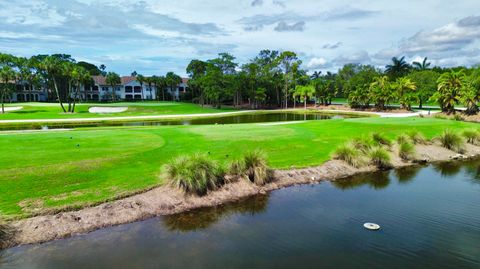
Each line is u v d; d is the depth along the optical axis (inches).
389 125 1440.7
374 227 446.3
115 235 430.0
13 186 551.8
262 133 1162.0
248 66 3966.5
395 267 345.1
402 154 900.6
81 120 2026.3
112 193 544.7
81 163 690.2
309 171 735.1
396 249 384.5
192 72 4923.7
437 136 1091.9
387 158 820.6
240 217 490.9
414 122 1561.3
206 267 345.4
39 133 1105.4
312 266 346.9
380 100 3107.8
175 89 5649.6
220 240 411.2
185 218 490.0
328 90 3978.8
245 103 4512.8
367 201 562.3
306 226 453.4
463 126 1459.2
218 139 1023.6
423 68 4690.0
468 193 612.7
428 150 980.6
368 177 731.4
